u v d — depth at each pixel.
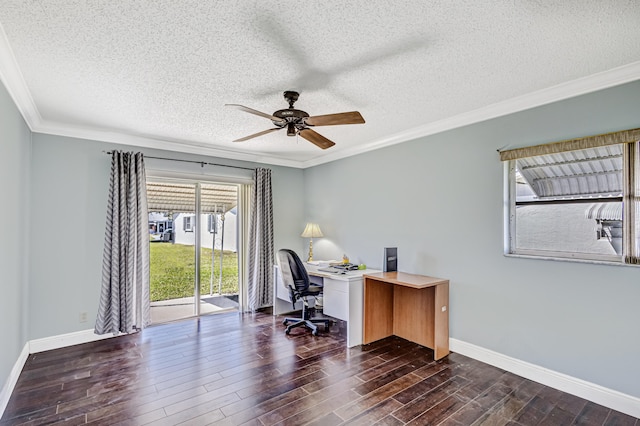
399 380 2.62
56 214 3.36
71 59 2.08
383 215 4.02
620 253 2.31
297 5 1.58
